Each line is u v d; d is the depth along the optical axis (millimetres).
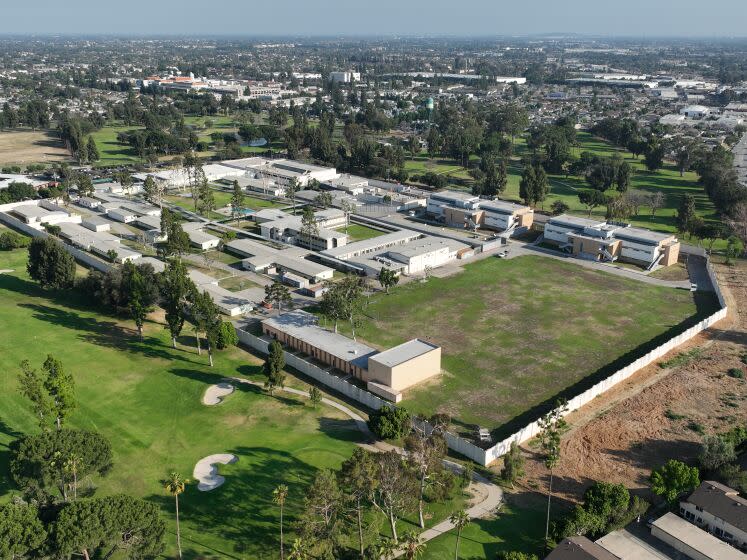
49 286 162500
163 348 134500
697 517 85188
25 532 69375
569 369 128000
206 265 185125
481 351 135500
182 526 83312
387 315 153375
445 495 88125
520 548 80500
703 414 110562
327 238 198500
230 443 101562
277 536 82125
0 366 124312
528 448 101438
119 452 98812
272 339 139000
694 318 152625
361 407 113188
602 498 83750
